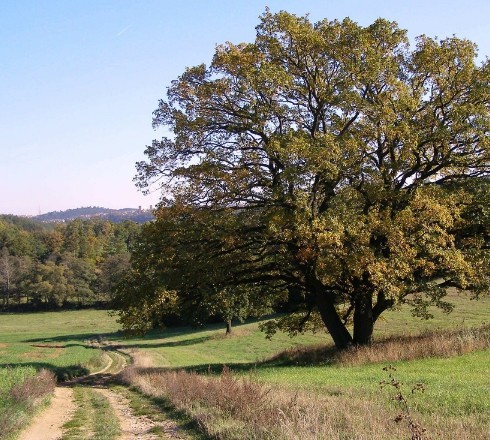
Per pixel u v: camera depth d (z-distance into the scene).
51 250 148.00
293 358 24.66
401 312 41.25
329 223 18.62
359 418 8.51
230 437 8.77
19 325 99.69
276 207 21.27
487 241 22.17
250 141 22.69
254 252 23.44
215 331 64.75
